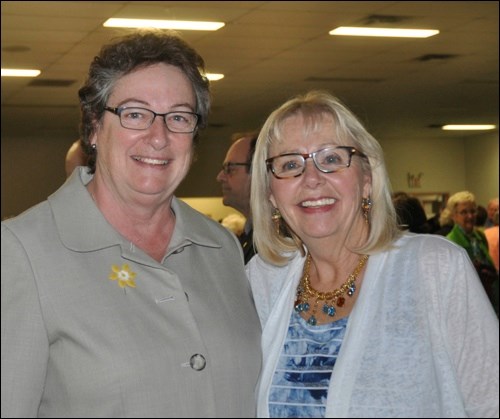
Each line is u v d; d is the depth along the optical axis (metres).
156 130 2.20
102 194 2.27
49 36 7.96
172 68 2.24
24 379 2.01
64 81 10.21
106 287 2.13
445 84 11.47
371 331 2.22
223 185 4.34
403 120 15.11
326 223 2.34
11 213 15.38
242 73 10.18
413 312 2.20
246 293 2.49
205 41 8.45
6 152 15.38
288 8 7.27
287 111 2.41
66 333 2.04
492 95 12.65
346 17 7.68
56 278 2.08
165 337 2.13
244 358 2.28
